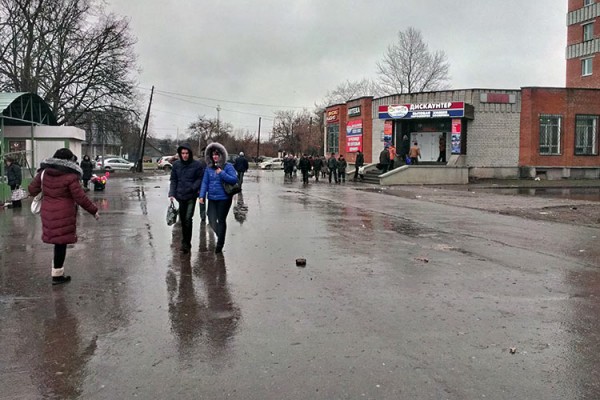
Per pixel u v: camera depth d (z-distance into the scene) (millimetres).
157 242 9320
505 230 11008
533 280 6594
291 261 7676
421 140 33656
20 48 32969
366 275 6805
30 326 4859
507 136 32062
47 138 21812
